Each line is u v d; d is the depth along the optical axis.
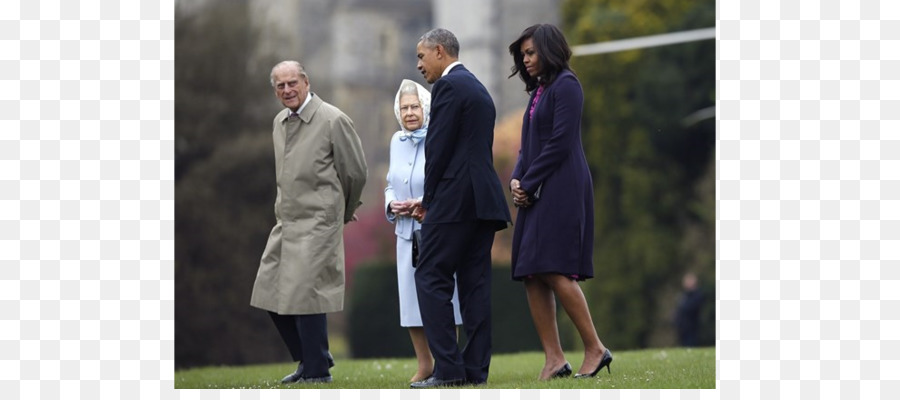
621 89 85.00
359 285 85.31
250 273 88.19
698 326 71.75
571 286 25.75
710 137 84.25
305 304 26.59
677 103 84.50
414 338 27.92
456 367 25.11
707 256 82.62
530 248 25.62
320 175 26.92
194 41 93.81
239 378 32.03
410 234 27.83
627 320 83.06
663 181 84.38
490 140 25.34
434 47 25.66
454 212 25.03
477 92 25.12
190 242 86.50
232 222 88.19
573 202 25.52
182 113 91.12
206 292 86.25
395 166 28.11
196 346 85.88
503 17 179.88
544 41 25.72
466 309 25.77
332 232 26.89
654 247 83.12
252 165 89.94
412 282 27.78
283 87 26.98
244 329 87.44
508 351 78.25
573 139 25.47
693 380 26.06
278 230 27.33
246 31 96.50
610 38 85.19
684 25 84.88
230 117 93.38
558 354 26.72
